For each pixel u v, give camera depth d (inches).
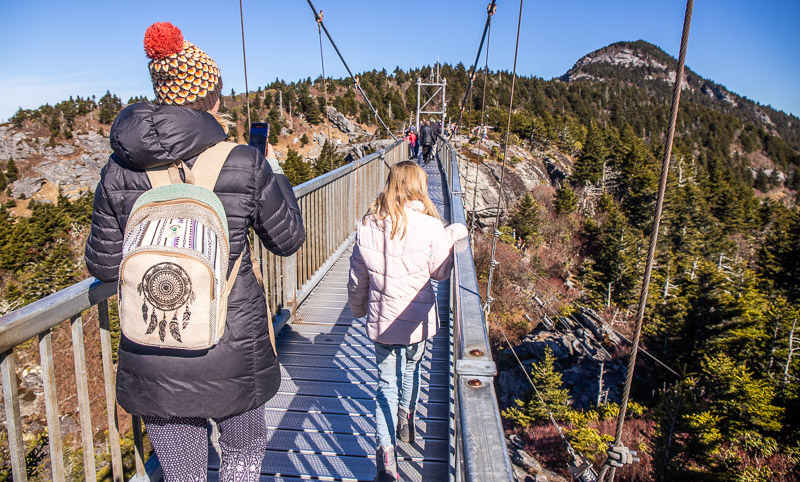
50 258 1181.1
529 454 712.4
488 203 1396.4
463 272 70.7
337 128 4940.9
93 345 646.5
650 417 784.3
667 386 893.2
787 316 917.2
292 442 96.3
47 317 55.1
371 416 106.0
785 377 818.8
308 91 5167.3
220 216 49.1
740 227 2331.4
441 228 75.3
